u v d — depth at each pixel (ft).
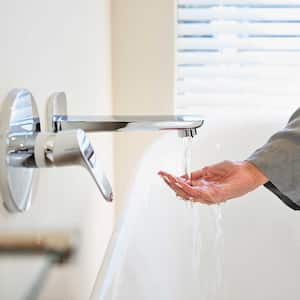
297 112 3.08
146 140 5.71
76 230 3.09
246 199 4.34
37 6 2.18
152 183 3.54
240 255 4.28
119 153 5.75
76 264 3.03
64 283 2.64
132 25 5.49
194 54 5.64
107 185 1.77
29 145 1.60
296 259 4.28
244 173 2.89
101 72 4.56
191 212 3.68
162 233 3.28
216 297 3.96
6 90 1.72
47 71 2.38
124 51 5.56
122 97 5.65
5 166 1.63
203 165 4.64
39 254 2.01
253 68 5.69
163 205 3.50
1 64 1.67
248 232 4.32
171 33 5.50
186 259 3.60
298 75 5.69
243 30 5.54
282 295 4.21
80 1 3.34
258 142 4.79
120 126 2.21
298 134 2.90
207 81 5.73
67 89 2.90
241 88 5.71
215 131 4.78
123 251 2.54
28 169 1.89
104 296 2.09
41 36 2.26
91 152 1.63
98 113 4.33
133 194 3.21
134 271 2.54
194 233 3.70
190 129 2.39
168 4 5.44
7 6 1.74
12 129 1.66
